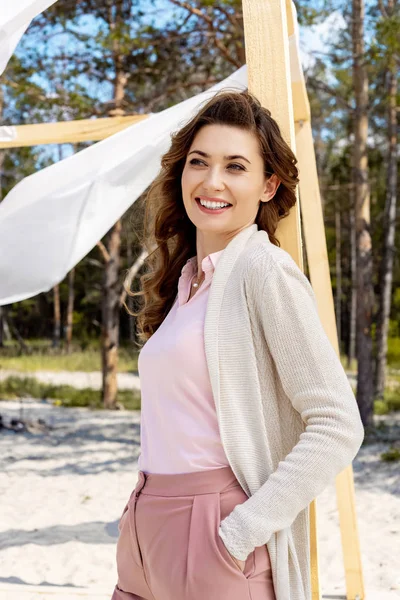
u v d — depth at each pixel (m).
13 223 2.97
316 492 1.42
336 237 27.77
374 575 4.05
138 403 13.22
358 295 10.61
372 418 10.34
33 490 6.50
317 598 1.95
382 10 10.34
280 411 1.56
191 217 1.70
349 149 13.99
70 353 24.64
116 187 2.95
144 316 1.98
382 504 5.88
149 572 1.58
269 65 1.93
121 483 6.82
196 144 1.68
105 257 13.13
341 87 14.31
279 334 1.46
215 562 1.44
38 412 12.07
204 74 10.59
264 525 1.40
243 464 1.48
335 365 1.46
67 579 4.04
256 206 1.70
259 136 1.67
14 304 30.84
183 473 1.55
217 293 1.55
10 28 2.33
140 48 9.78
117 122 2.87
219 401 1.50
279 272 1.49
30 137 2.88
